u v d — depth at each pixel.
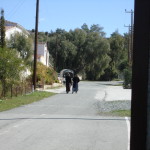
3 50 27.58
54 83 53.97
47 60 78.75
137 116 3.05
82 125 13.21
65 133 11.22
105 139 10.16
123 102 24.80
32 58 46.94
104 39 96.06
